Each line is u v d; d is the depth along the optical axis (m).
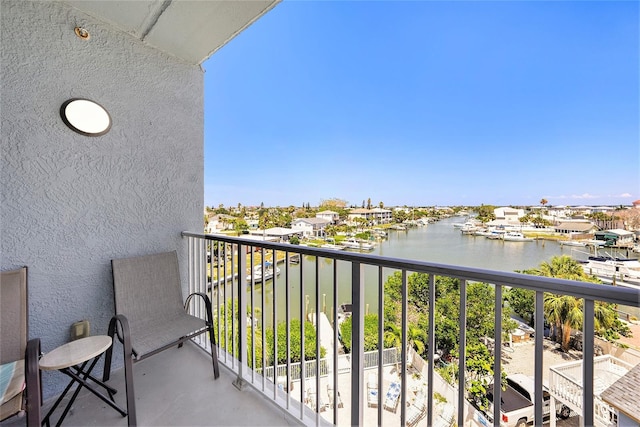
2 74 1.56
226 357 2.09
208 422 1.52
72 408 1.61
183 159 2.48
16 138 1.61
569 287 0.74
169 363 2.08
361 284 1.24
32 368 1.10
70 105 1.81
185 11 1.90
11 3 1.59
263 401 1.68
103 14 1.91
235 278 2.03
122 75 2.08
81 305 1.87
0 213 1.56
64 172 1.79
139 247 2.18
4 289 1.45
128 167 2.12
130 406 1.41
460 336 0.96
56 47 1.76
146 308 1.96
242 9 1.89
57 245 1.77
